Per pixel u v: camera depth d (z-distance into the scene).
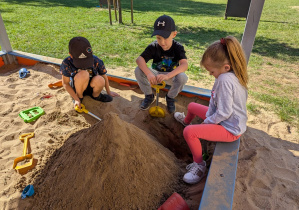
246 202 1.98
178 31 8.54
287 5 16.92
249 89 4.02
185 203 1.75
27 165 2.20
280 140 2.75
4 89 3.59
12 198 1.96
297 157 2.51
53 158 2.28
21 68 4.39
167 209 1.69
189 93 3.41
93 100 3.27
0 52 4.50
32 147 2.49
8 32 7.14
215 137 2.03
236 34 8.25
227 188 1.65
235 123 1.97
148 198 1.84
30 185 2.01
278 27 9.58
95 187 1.81
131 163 1.90
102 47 5.97
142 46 6.18
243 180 2.18
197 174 2.08
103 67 3.15
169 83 3.24
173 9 13.93
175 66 3.07
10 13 10.28
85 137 2.12
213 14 12.81
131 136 2.03
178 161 2.42
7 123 2.87
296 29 9.21
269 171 2.30
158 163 2.08
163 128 2.93
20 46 5.85
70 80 3.11
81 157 1.96
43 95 3.44
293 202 2.01
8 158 2.38
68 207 1.79
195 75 4.49
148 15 11.30
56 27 8.13
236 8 10.83
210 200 1.57
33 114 2.96
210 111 2.18
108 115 2.01
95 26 8.51
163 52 2.97
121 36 7.21
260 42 7.28
